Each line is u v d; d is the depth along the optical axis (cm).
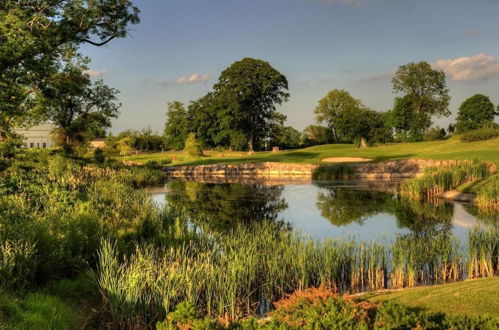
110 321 832
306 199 2902
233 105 7069
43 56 2747
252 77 7331
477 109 8631
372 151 6450
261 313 942
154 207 1928
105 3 2878
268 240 1343
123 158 7281
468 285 902
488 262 1220
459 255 1286
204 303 938
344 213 2302
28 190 1722
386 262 1250
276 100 7675
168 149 10719
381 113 9294
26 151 3634
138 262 973
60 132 4312
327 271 1095
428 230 1809
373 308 694
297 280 1073
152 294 877
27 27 2469
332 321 603
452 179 3014
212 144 8131
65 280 973
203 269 1000
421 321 607
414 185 2925
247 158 6575
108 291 877
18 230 1045
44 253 1009
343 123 7344
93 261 1109
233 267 985
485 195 2434
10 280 843
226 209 2464
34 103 3228
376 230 1833
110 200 1920
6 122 3222
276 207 2538
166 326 682
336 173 4731
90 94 4228
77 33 2948
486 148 5734
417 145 6738
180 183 4153
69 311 832
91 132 4500
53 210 1412
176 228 1505
